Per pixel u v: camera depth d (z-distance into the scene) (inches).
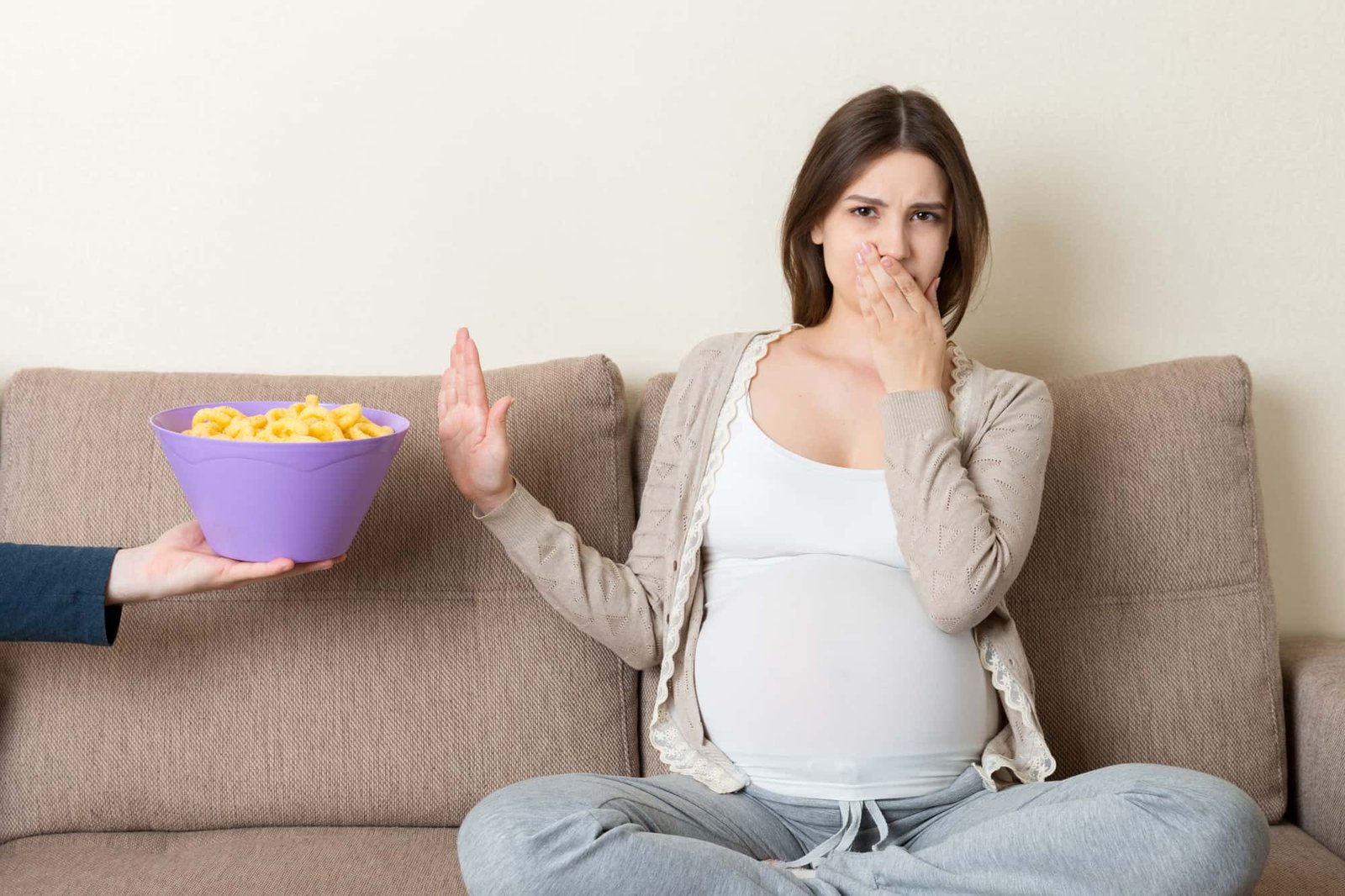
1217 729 60.6
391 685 59.3
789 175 70.3
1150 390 63.3
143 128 68.1
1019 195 71.1
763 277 71.1
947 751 52.4
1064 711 60.7
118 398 61.7
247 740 58.4
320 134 68.9
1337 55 69.9
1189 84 70.3
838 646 52.2
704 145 70.1
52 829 57.7
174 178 68.5
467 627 60.1
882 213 57.0
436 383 63.6
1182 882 41.9
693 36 69.4
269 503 47.5
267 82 68.4
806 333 61.6
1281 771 61.2
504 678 59.7
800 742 51.9
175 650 58.7
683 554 57.2
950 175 57.4
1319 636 72.4
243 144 68.6
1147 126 70.5
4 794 57.6
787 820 52.5
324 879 52.7
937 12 69.7
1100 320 71.9
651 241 70.6
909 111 57.2
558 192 70.1
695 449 58.8
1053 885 42.8
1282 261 71.2
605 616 57.3
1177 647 61.1
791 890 44.3
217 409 50.5
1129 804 42.7
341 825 59.2
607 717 60.2
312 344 70.1
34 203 68.1
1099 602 61.6
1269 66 70.1
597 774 51.1
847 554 55.6
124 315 69.1
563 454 62.1
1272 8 69.8
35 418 61.2
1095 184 70.9
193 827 58.3
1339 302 71.3
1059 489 62.2
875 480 55.5
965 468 56.0
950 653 53.4
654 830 47.2
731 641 54.3
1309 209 70.9
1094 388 63.9
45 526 59.6
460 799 59.0
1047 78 70.3
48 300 68.6
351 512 49.6
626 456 64.2
